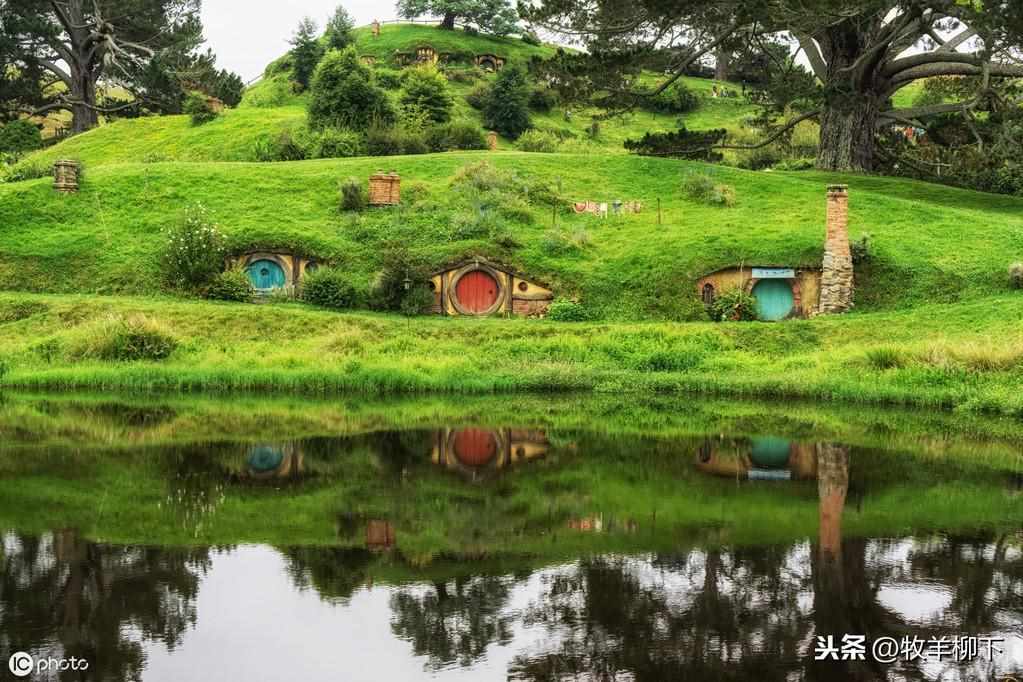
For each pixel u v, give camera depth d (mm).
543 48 107812
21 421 21094
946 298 35812
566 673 8430
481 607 9938
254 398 25578
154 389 26953
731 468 16625
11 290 38500
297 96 83562
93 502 13797
